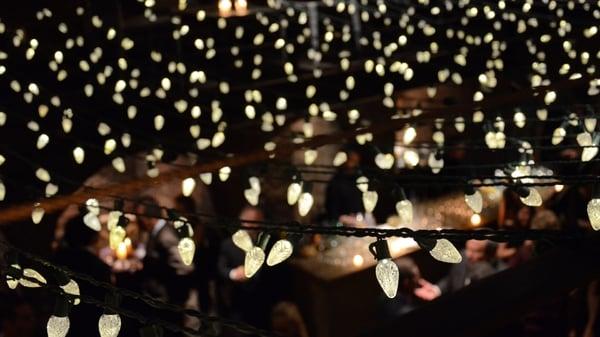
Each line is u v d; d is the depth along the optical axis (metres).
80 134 7.40
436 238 2.02
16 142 7.14
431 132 7.53
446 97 8.69
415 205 7.01
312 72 8.60
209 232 6.33
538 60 6.52
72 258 4.82
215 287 6.24
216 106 5.80
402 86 8.68
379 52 8.95
